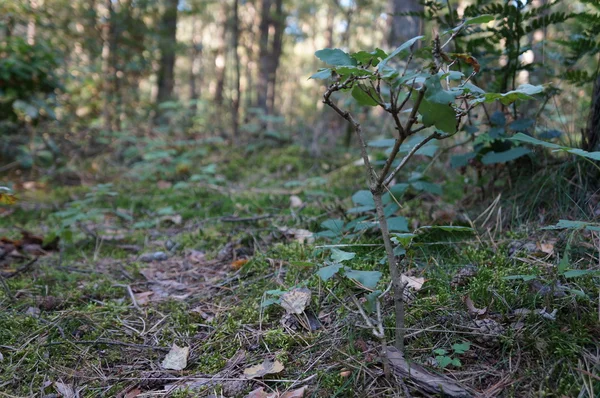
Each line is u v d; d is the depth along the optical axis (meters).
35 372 1.85
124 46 7.60
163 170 5.28
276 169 5.29
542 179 2.63
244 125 6.66
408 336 1.78
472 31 2.74
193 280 2.67
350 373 1.64
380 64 1.34
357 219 2.72
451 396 1.47
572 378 1.47
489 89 2.95
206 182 4.88
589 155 1.53
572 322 1.66
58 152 6.13
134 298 2.42
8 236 3.47
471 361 1.64
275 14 8.95
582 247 2.09
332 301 2.10
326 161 5.27
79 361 1.92
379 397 1.54
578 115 3.57
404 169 3.66
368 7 6.97
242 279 2.54
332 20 13.20
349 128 5.82
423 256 2.37
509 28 2.70
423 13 2.93
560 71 3.24
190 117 7.81
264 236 3.04
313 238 2.82
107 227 3.72
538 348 1.59
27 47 5.64
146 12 7.61
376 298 1.62
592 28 2.74
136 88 8.38
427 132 3.97
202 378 1.77
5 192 2.65
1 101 5.71
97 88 7.43
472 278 2.07
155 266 2.90
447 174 3.79
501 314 1.80
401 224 2.32
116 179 5.45
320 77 1.44
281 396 1.58
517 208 2.57
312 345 1.85
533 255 2.19
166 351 1.98
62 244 3.29
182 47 8.48
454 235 2.54
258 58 9.19
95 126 7.06
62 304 2.36
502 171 2.94
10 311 2.27
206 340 2.02
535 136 2.81
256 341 1.94
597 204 2.31
